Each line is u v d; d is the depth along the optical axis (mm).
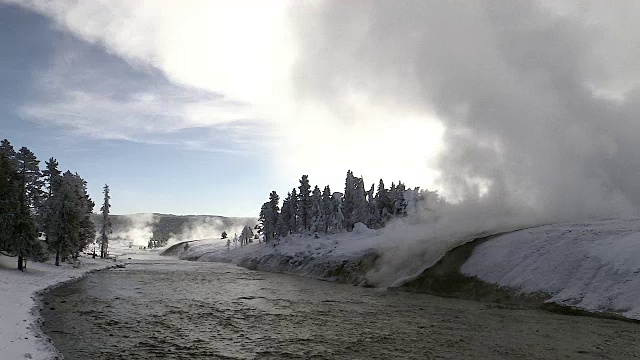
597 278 34562
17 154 59031
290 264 86188
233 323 28141
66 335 23047
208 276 69750
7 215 48406
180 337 23516
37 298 36031
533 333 25609
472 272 45938
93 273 67125
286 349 21297
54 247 63375
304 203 118312
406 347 21969
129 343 21766
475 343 23000
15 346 18781
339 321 29562
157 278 62562
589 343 23078
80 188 78812
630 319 28672
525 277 39875
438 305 38219
